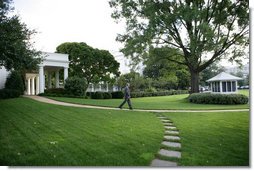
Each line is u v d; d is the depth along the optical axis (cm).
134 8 2181
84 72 3266
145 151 552
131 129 799
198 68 2300
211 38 1766
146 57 2206
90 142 616
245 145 630
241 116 1190
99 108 1430
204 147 608
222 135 748
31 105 1405
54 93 2297
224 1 2000
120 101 2020
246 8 1888
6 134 678
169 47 2231
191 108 1591
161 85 5325
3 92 1780
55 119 957
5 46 1084
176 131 817
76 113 1149
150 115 1188
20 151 529
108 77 3416
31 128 768
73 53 3122
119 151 546
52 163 464
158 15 1958
